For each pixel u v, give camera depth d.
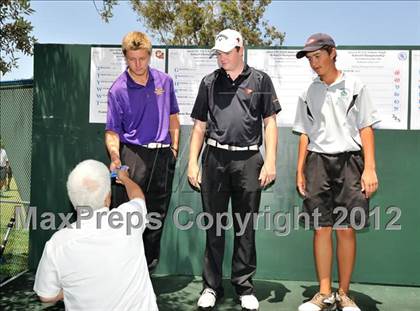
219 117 3.35
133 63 3.33
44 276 2.03
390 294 3.85
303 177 3.52
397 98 3.97
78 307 2.02
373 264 4.08
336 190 3.39
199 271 4.23
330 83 3.36
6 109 4.56
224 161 3.37
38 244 4.32
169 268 4.25
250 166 3.34
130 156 3.54
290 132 4.10
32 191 4.32
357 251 4.09
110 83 4.23
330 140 3.36
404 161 4.01
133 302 2.03
